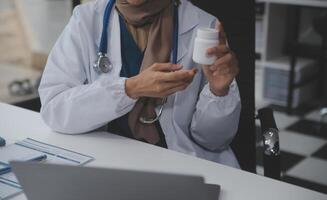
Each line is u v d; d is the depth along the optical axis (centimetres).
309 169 253
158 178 72
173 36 137
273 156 126
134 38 137
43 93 131
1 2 428
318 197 95
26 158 107
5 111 145
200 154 140
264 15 337
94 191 77
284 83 345
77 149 117
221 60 114
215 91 129
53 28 404
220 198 94
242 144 151
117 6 138
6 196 92
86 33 137
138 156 114
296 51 326
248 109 147
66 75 132
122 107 122
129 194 76
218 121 134
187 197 73
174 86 115
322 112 319
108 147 119
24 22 424
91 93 122
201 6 150
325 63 366
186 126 140
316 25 320
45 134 127
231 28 146
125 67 134
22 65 437
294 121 321
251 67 146
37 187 81
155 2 135
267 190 98
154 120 134
